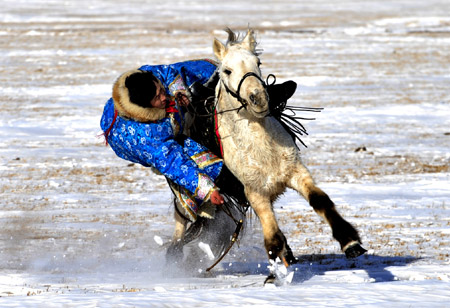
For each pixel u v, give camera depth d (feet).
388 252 113.60
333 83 409.69
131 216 151.53
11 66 472.44
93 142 261.65
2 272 99.66
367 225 138.72
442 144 254.27
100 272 102.12
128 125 92.63
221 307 63.67
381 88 394.73
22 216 149.69
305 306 63.41
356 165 216.54
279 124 90.38
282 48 563.48
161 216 151.94
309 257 110.63
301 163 89.30
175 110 93.45
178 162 91.09
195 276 100.12
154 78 91.66
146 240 127.95
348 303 64.59
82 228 138.10
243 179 89.30
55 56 515.91
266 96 82.74
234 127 88.79
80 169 213.25
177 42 590.14
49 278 94.27
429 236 127.54
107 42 592.60
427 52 545.44
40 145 253.85
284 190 91.56
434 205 160.56
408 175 200.44
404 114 320.91
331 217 81.66
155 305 64.44
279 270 84.33
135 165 222.07
